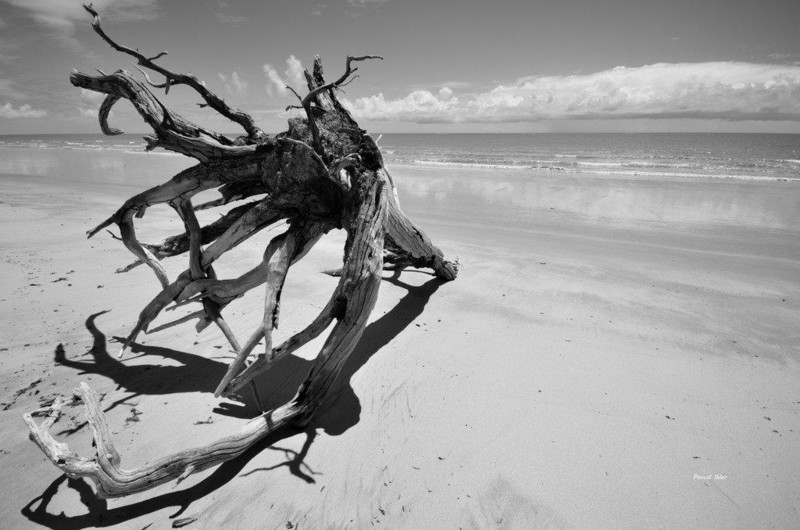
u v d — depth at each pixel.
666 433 4.18
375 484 3.55
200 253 4.86
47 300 6.66
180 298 4.95
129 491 3.14
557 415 4.42
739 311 6.89
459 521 3.24
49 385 4.66
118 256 8.82
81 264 8.27
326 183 4.43
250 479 3.59
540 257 9.62
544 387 4.88
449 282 8.08
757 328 6.32
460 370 5.19
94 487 3.48
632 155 48.88
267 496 3.43
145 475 3.20
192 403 4.48
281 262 4.42
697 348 5.75
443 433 4.15
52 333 5.72
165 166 27.89
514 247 10.41
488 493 3.49
